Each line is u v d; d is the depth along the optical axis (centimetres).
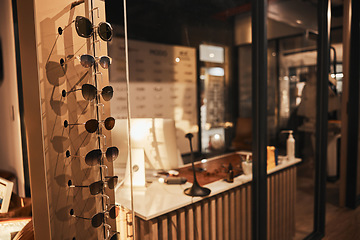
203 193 170
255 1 198
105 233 97
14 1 223
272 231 229
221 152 513
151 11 435
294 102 442
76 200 90
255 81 203
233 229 195
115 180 98
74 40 87
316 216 273
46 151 81
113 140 100
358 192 363
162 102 461
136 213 145
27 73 80
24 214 149
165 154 197
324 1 264
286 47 491
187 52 492
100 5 93
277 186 234
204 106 527
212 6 521
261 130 201
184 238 164
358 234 271
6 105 260
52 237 83
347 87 335
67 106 86
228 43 566
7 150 271
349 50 340
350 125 339
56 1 82
